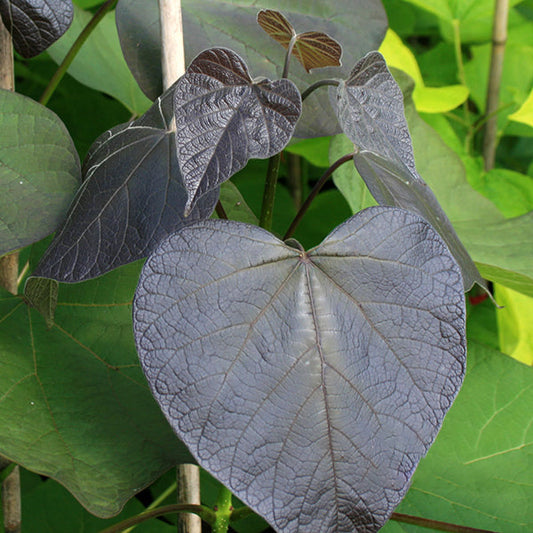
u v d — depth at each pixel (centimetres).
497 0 147
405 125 75
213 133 71
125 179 77
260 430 70
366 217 73
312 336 72
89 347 87
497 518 91
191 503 86
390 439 71
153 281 70
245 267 72
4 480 93
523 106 119
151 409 84
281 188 153
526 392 98
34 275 76
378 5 94
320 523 70
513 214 142
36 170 81
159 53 87
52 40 83
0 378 83
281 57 90
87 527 109
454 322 72
